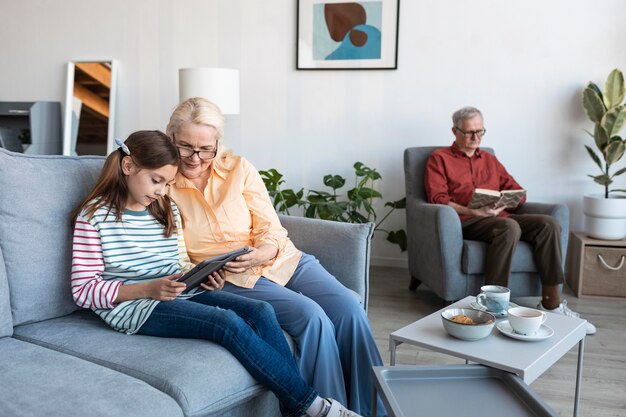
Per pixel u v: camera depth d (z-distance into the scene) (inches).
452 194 128.3
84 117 170.4
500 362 52.7
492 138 144.6
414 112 148.1
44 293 60.5
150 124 167.2
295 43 153.3
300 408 54.8
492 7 140.6
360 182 142.8
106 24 167.0
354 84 150.9
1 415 41.3
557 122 140.3
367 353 68.0
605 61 136.2
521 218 115.2
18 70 177.3
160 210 65.0
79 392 44.6
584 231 138.9
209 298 62.6
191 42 160.9
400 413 45.1
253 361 53.4
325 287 70.8
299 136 156.2
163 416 43.9
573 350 97.4
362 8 147.3
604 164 138.2
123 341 55.7
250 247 69.9
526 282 114.3
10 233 58.5
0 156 59.0
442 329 61.7
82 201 61.6
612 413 75.6
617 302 124.6
